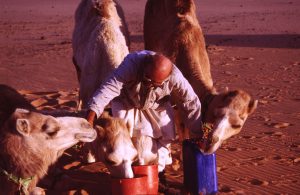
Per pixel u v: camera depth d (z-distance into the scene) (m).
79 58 9.12
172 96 6.59
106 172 7.29
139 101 6.22
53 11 49.09
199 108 6.30
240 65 18.38
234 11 47.16
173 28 8.13
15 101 6.39
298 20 37.06
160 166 6.46
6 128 5.61
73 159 7.80
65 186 6.64
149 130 6.33
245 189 6.71
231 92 6.66
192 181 6.16
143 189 5.70
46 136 5.57
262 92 13.56
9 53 22.31
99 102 5.97
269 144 8.74
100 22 8.48
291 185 6.88
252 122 10.30
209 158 6.14
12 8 52.78
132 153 5.71
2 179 5.68
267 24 34.59
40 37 29.03
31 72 17.17
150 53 6.13
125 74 5.99
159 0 8.89
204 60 7.95
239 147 8.55
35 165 5.61
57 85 14.86
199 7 53.12
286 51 21.92
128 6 55.50
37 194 5.65
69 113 6.63
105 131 5.70
